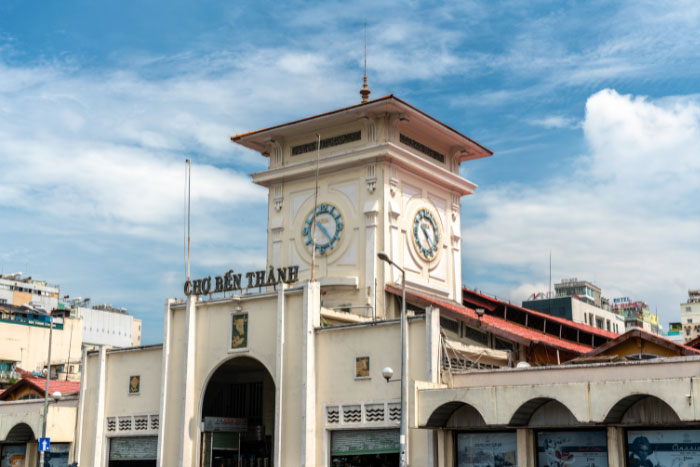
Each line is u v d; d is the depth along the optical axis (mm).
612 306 133375
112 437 48844
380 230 50469
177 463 44406
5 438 51344
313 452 39906
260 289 44031
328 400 40219
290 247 54188
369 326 39656
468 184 57375
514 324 56469
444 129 54000
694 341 41062
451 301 54781
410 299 48625
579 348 50469
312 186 54000
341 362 40219
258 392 48188
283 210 55031
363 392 39188
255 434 47375
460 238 56875
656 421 30656
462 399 33906
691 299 154625
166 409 45656
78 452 49438
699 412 28266
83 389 50500
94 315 125750
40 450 46906
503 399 32875
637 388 29703
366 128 52000
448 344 39531
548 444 33656
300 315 41812
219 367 45469
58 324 108562
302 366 40938
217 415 48469
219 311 45188
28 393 60844
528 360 46969
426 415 34781
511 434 34594
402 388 34188
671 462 30484
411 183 53250
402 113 51250
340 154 52125
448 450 35875
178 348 46281
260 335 43156
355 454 39188
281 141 55562
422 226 53562
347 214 51875
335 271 51500
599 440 32375
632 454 31484
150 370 48000
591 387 30766
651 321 135500
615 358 36906
